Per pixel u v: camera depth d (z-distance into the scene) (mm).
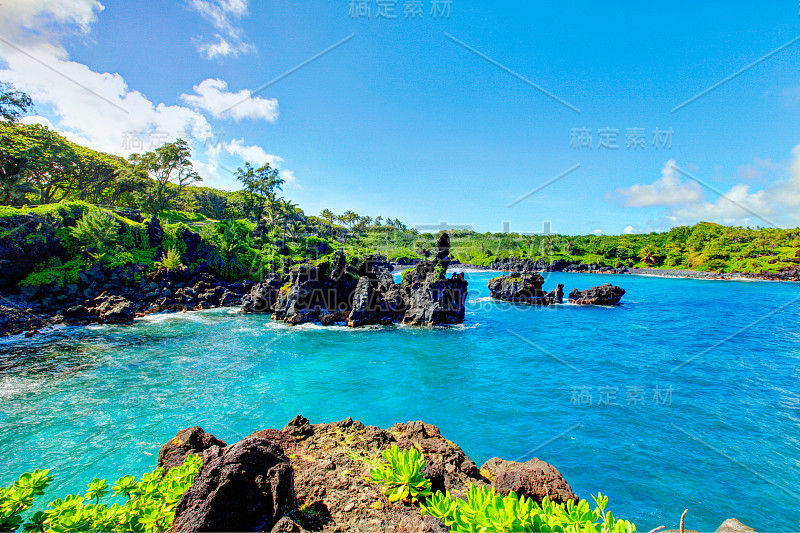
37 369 32094
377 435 14016
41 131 72625
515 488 10188
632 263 172875
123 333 45219
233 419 23281
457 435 21625
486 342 44188
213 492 7488
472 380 31031
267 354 38125
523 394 27906
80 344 40094
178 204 113688
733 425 22953
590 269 164000
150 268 63969
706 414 24516
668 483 17297
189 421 22891
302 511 8938
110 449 19547
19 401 25500
